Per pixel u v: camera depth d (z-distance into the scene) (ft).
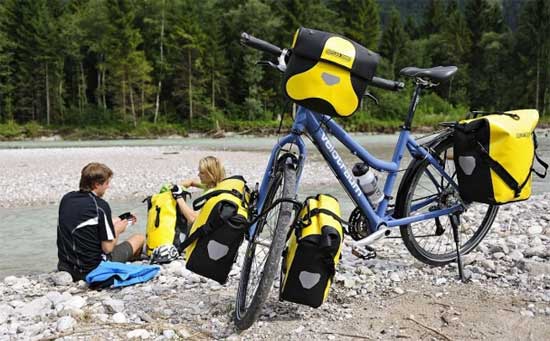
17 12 217.15
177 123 206.49
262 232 11.25
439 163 13.65
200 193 41.45
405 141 13.39
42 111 214.07
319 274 10.03
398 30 271.49
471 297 11.96
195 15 220.02
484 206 20.71
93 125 198.49
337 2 244.22
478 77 279.28
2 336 10.73
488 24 295.07
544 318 10.59
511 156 12.26
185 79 206.08
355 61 10.07
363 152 12.50
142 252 20.76
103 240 16.63
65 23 219.20
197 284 14.39
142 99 204.03
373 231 12.98
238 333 10.53
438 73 13.10
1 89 207.10
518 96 253.03
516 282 12.74
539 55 245.24
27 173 60.80
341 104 10.12
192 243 10.57
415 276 13.80
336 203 10.64
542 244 16.48
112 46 198.80
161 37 214.07
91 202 16.62
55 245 25.57
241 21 219.00
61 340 10.27
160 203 20.36
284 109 11.54
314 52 10.04
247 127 197.77
